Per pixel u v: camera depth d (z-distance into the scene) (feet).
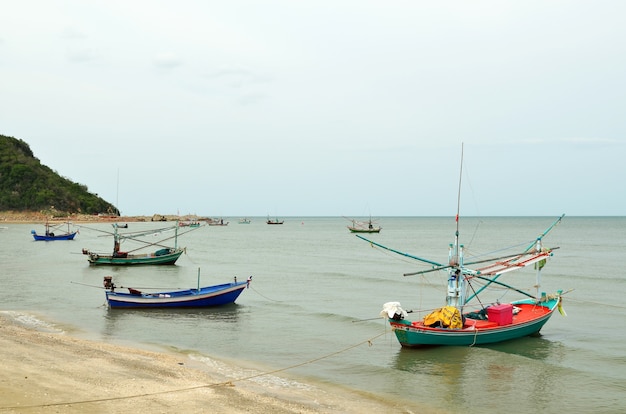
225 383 57.31
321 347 78.43
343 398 56.03
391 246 326.44
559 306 87.71
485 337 77.25
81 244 328.49
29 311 102.94
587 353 76.23
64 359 60.75
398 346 78.79
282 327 92.02
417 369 67.21
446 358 71.61
